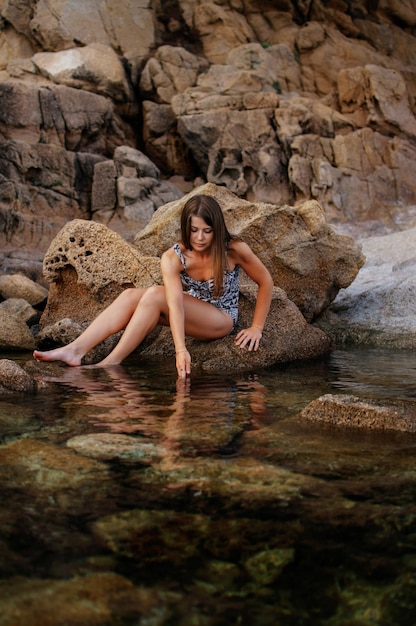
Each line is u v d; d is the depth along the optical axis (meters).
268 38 15.38
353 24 16.11
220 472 2.28
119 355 4.96
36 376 4.25
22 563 1.63
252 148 12.49
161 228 6.56
